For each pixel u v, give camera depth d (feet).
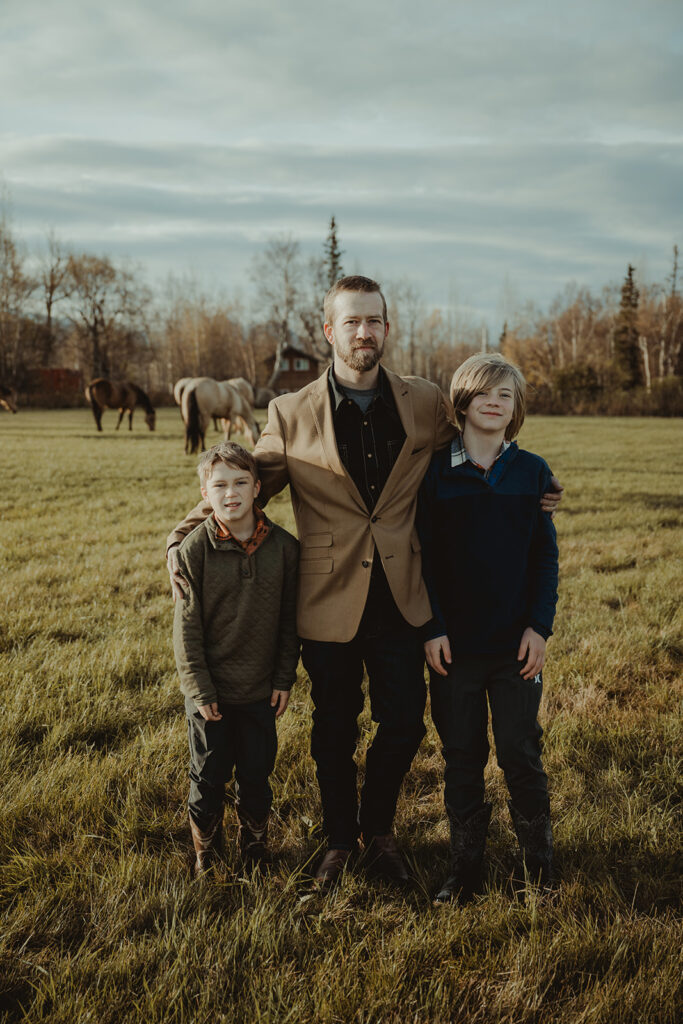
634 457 50.96
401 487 7.47
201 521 7.67
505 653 7.11
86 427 84.38
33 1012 5.47
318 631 7.32
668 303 174.09
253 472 7.12
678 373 171.53
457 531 7.20
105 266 189.67
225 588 7.09
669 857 7.42
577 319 213.46
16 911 6.48
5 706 10.19
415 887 7.18
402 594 7.20
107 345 194.70
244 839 7.56
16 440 60.80
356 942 6.32
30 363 166.09
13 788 8.26
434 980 5.80
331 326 7.32
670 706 10.91
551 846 7.15
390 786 7.59
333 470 7.25
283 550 7.36
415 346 243.60
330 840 7.52
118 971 5.85
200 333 211.20
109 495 31.96
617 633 14.10
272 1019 5.43
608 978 5.85
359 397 7.47
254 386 192.75
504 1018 5.48
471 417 7.23
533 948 6.09
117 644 12.94
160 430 81.82
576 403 123.85
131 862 7.08
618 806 8.34
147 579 17.95
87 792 8.26
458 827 7.07
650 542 23.06
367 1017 5.51
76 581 17.67
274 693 7.55
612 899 6.86
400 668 7.40
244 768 7.47
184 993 5.68
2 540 22.18
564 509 29.60
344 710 7.66
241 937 6.24
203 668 7.14
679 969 5.85
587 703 11.00
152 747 9.37
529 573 7.37
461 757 7.18
